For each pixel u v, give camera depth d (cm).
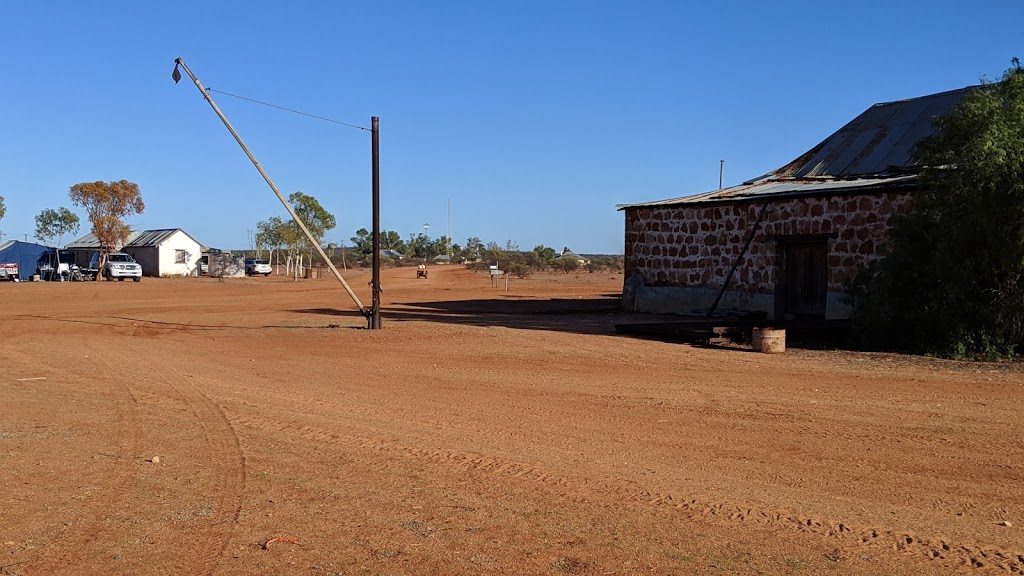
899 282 1542
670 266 2584
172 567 542
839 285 2089
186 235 7200
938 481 720
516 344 1714
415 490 709
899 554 553
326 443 884
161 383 1306
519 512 648
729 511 646
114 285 5206
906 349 1530
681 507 657
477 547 574
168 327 2316
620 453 830
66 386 1280
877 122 2566
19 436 922
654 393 1143
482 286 5191
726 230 2412
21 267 6812
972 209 1405
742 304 2359
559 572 530
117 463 802
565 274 7862
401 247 16300
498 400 1123
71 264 6262
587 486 716
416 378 1325
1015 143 1370
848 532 596
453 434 921
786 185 2423
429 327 2105
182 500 683
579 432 923
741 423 950
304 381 1316
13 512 653
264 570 536
